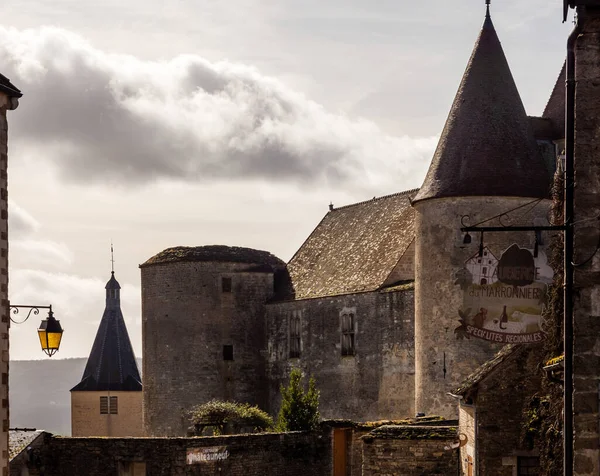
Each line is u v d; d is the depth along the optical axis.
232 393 77.62
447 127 58.66
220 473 53.69
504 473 39.78
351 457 55.69
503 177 56.53
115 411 108.56
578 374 23.42
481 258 30.77
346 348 70.31
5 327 32.69
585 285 23.47
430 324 58.25
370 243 73.25
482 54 58.56
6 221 32.97
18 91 33.41
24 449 51.78
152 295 79.25
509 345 41.28
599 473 23.27
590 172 23.44
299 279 77.25
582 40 23.42
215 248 78.81
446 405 57.81
